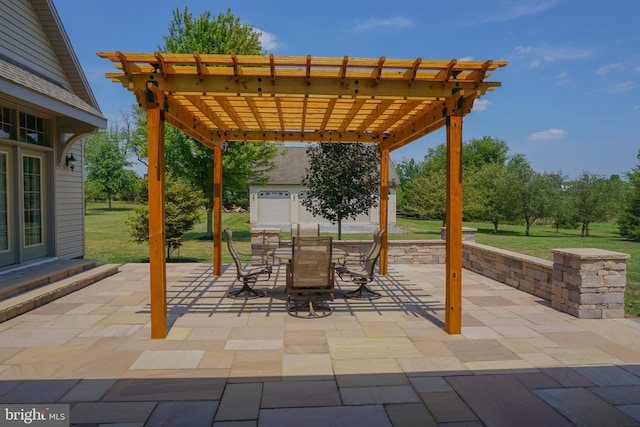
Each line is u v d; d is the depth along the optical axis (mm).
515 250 13484
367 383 3158
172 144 13398
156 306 4145
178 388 3047
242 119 6324
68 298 5871
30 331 4371
